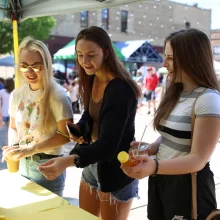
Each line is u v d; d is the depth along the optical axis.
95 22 20.48
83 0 2.64
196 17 22.94
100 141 1.56
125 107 1.61
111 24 20.94
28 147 1.97
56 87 2.02
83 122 1.88
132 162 1.19
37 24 15.38
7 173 2.10
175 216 1.41
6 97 6.39
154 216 1.54
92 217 1.45
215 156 5.29
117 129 1.58
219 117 1.28
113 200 1.83
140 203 3.46
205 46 1.37
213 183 1.44
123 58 16.44
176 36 1.38
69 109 2.01
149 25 22.44
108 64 1.71
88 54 1.67
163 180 1.47
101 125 1.63
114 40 21.19
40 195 1.72
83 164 1.51
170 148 1.45
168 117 1.47
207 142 1.27
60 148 2.10
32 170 2.06
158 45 23.05
